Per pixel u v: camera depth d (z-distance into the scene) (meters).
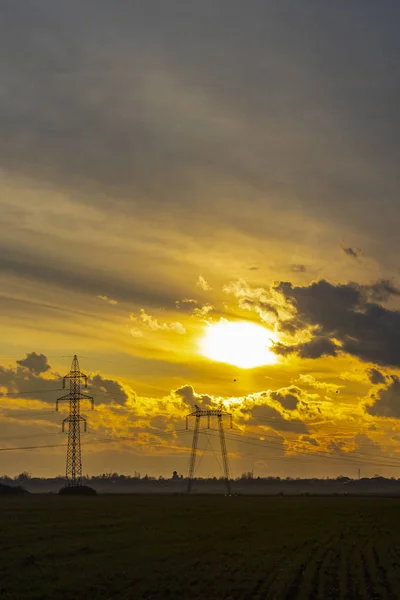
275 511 133.50
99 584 41.12
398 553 61.41
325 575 46.69
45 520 97.50
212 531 81.19
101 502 168.25
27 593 38.25
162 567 48.66
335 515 123.12
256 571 47.44
